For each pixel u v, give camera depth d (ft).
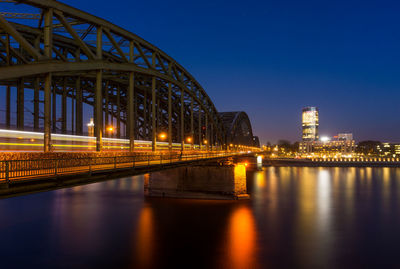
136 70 121.39
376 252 99.96
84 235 116.47
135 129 190.08
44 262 90.58
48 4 76.28
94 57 91.04
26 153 63.72
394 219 142.61
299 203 183.01
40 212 152.46
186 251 101.40
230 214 152.46
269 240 112.68
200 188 194.59
